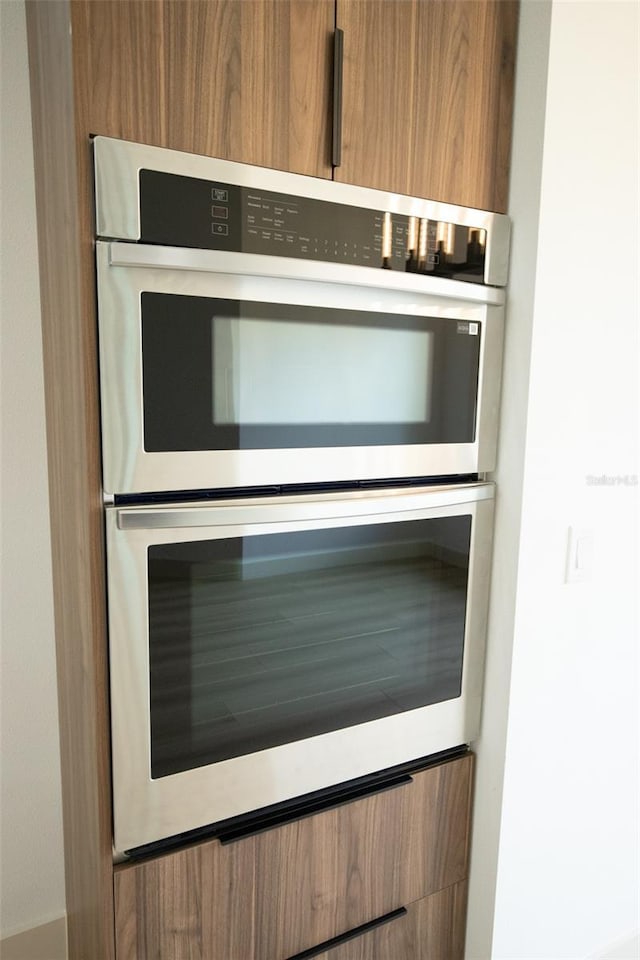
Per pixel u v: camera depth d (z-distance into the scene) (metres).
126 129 0.88
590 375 1.31
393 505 1.16
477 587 1.32
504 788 1.35
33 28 1.12
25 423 1.32
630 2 1.23
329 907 1.24
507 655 1.32
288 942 1.20
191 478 0.99
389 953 1.34
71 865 1.38
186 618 1.01
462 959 1.48
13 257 1.26
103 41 0.85
